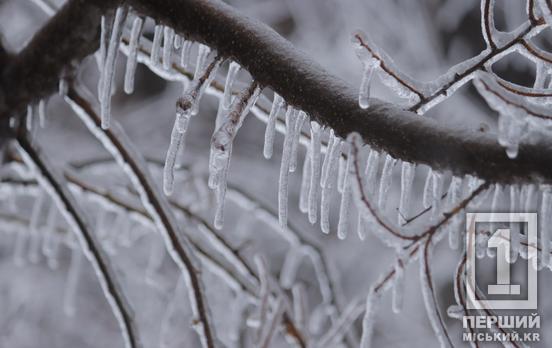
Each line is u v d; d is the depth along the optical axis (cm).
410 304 423
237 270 197
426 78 422
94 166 203
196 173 231
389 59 146
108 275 172
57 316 429
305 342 190
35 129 171
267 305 182
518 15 415
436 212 145
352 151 140
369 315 147
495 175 141
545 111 138
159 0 155
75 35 162
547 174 139
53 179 171
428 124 143
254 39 151
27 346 421
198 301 170
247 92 150
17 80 167
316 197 150
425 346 412
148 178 170
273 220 219
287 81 149
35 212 201
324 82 148
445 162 142
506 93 138
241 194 216
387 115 145
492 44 147
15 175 192
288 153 151
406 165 147
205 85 152
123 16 157
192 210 198
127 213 194
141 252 351
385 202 148
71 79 167
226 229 410
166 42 157
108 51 159
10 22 379
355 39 145
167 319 220
